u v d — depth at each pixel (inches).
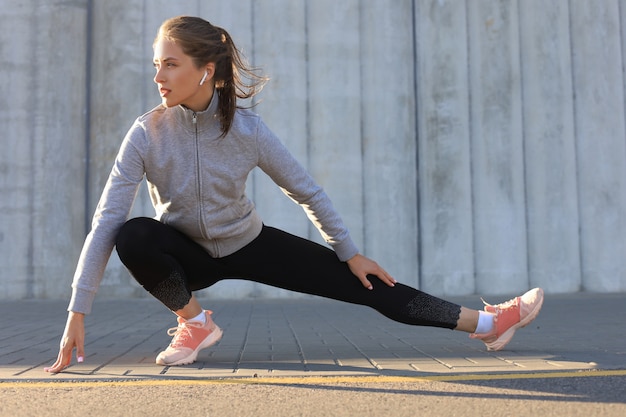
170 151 77.6
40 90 341.1
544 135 366.3
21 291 330.6
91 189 342.6
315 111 351.6
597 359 90.6
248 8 350.3
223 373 80.3
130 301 312.2
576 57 374.3
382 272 87.7
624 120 376.5
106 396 65.6
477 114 362.9
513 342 120.6
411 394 64.9
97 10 349.4
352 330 156.6
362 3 359.9
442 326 94.4
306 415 56.1
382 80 357.1
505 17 367.2
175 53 72.2
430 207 356.5
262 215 341.4
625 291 366.3
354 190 350.3
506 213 360.2
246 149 79.1
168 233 81.0
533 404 59.4
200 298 332.8
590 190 369.4
